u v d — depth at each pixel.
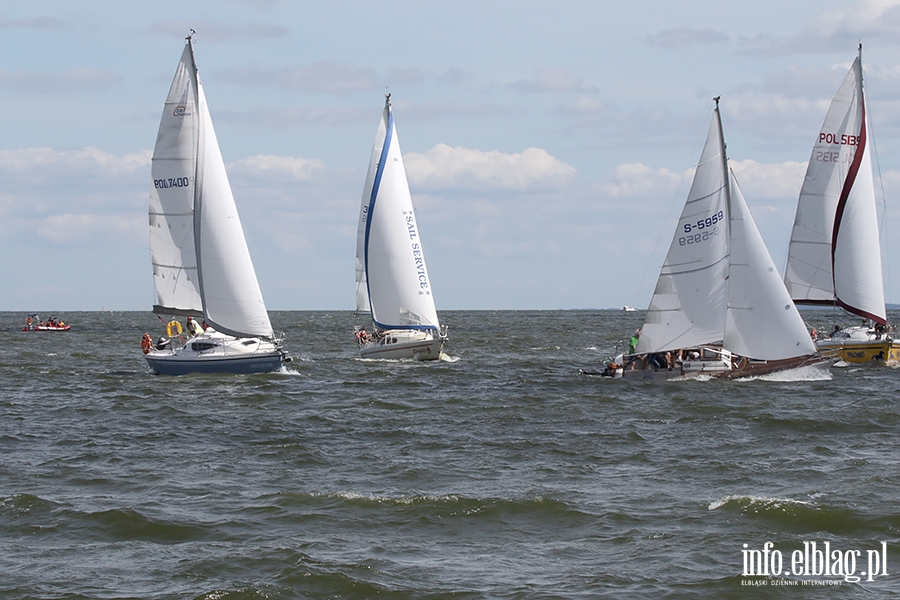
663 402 76.00
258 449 57.88
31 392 86.44
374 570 36.38
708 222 83.56
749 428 63.84
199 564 37.03
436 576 36.03
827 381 86.81
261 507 44.38
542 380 93.69
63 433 63.75
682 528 41.22
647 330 87.00
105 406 76.56
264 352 94.50
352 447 58.62
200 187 90.31
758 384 84.88
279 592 34.38
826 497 45.12
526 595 34.19
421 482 49.34
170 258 92.38
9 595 34.19
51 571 36.56
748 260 84.94
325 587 34.94
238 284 91.06
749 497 44.28
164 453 56.84
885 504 43.81
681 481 49.09
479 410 74.00
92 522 42.16
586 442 59.56
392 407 75.88
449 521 42.50
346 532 41.09
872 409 71.00
